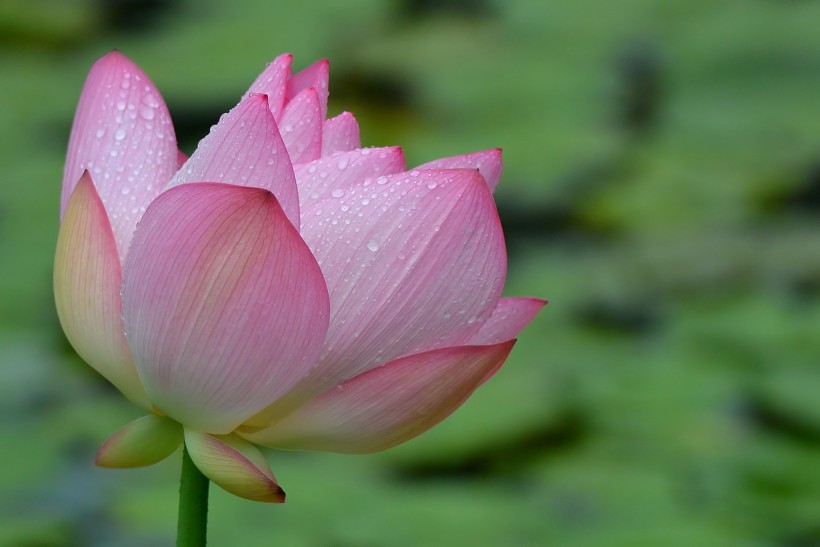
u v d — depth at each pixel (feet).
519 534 5.71
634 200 10.27
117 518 5.94
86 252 4.41
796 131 11.26
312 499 6.16
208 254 4.33
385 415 4.44
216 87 12.54
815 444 6.63
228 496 6.23
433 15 14.75
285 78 4.55
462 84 12.30
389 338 4.43
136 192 4.47
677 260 9.00
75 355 7.84
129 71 4.51
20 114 12.62
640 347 7.88
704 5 13.50
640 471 6.34
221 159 4.40
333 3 14.94
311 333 4.37
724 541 5.52
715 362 7.56
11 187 10.51
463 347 4.42
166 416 4.44
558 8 14.05
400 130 11.69
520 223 10.20
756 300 8.36
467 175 4.42
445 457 6.64
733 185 10.39
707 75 12.23
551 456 6.65
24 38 15.61
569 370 7.53
